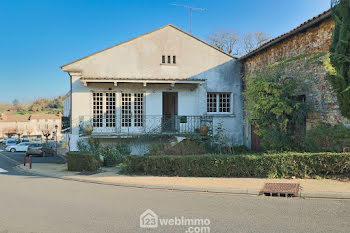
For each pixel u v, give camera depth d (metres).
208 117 14.95
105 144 14.72
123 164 11.72
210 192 7.48
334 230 4.49
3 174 12.29
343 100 8.12
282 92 10.73
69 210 5.89
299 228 4.60
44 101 88.75
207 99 16.19
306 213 5.39
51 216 5.48
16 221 5.21
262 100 10.73
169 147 13.16
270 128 11.09
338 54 7.86
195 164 9.38
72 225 4.94
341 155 8.02
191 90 15.77
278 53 12.83
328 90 9.78
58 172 12.26
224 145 13.60
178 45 15.78
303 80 11.11
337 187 7.05
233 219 5.11
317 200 6.36
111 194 7.44
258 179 8.42
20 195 7.48
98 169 12.41
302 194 6.69
